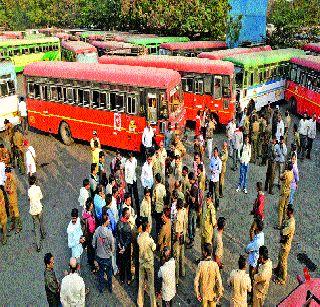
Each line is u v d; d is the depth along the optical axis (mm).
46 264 8070
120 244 9578
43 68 18891
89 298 9578
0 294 9750
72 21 64812
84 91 17828
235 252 11219
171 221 10297
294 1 38312
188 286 9953
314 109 21875
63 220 12906
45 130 19750
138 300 9133
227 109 19859
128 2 45656
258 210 10742
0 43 32250
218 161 13031
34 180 11242
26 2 66750
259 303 8305
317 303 5855
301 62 22969
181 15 38156
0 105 19625
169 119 16203
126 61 21422
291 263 10820
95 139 14289
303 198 14375
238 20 31109
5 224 11562
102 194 10469
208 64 19859
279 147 14148
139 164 17125
